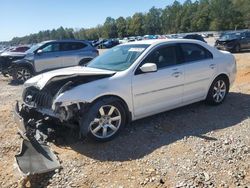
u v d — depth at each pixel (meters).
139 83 5.67
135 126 6.04
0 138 5.95
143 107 5.80
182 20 121.25
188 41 6.70
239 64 14.60
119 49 6.55
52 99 5.26
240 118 6.39
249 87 9.03
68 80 5.30
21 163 4.62
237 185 4.05
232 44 23.45
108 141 5.40
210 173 4.33
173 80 6.17
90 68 6.07
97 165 4.70
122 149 5.14
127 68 5.70
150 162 4.71
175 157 4.81
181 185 4.10
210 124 6.09
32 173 4.43
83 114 5.13
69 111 5.00
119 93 5.40
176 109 6.96
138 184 4.20
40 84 5.35
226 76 7.29
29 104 5.71
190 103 6.70
